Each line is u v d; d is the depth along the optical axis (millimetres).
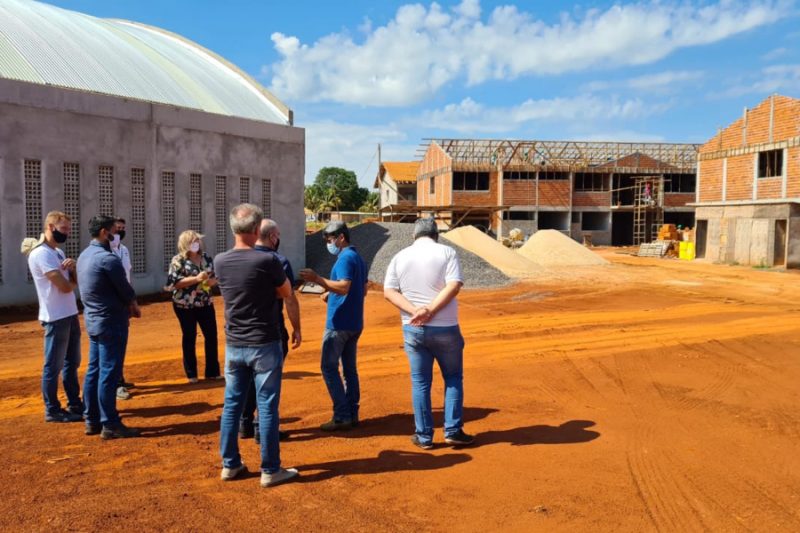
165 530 3793
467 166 46844
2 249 13555
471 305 15594
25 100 13828
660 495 4387
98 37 19328
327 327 5855
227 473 4633
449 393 5371
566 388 7566
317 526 3877
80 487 4480
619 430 5883
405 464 4980
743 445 5465
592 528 3875
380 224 24562
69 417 6203
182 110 17328
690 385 7707
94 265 5500
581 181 49500
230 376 4617
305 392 7289
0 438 5641
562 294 17828
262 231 5293
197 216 18016
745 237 28828
